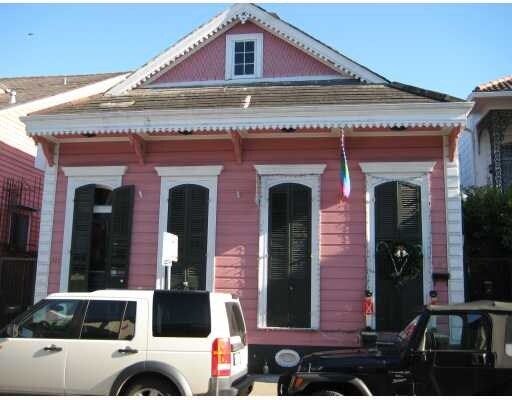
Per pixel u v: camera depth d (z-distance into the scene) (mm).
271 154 12078
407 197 11500
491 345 6285
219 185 12164
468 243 13352
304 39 13656
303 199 11781
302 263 11547
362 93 12180
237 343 7461
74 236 12508
